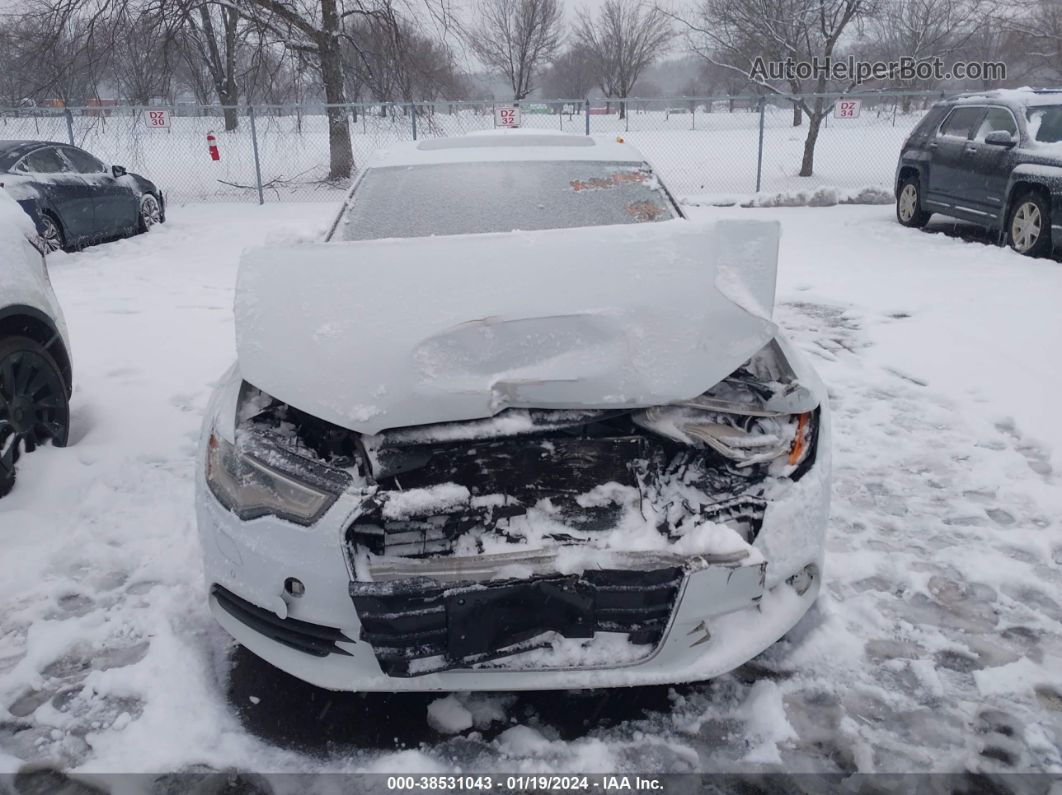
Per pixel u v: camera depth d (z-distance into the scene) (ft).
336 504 7.44
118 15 47.98
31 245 13.73
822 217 39.34
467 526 7.94
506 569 7.16
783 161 59.21
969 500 12.62
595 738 8.12
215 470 8.20
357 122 54.60
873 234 34.37
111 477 13.34
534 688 7.55
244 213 45.52
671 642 7.50
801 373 9.06
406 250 9.59
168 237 37.50
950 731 8.16
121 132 56.70
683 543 7.52
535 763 7.83
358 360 8.19
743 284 9.06
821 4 51.01
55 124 52.90
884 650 9.32
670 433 8.19
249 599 7.77
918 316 21.79
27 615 10.11
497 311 8.57
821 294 24.36
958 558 11.05
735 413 8.26
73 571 11.00
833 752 7.94
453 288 8.92
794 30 53.21
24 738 8.21
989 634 9.58
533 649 7.49
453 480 8.20
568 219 11.66
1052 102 29.86
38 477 12.97
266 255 9.66
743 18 55.16
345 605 7.39
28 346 13.10
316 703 8.60
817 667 9.04
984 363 18.08
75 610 10.24
